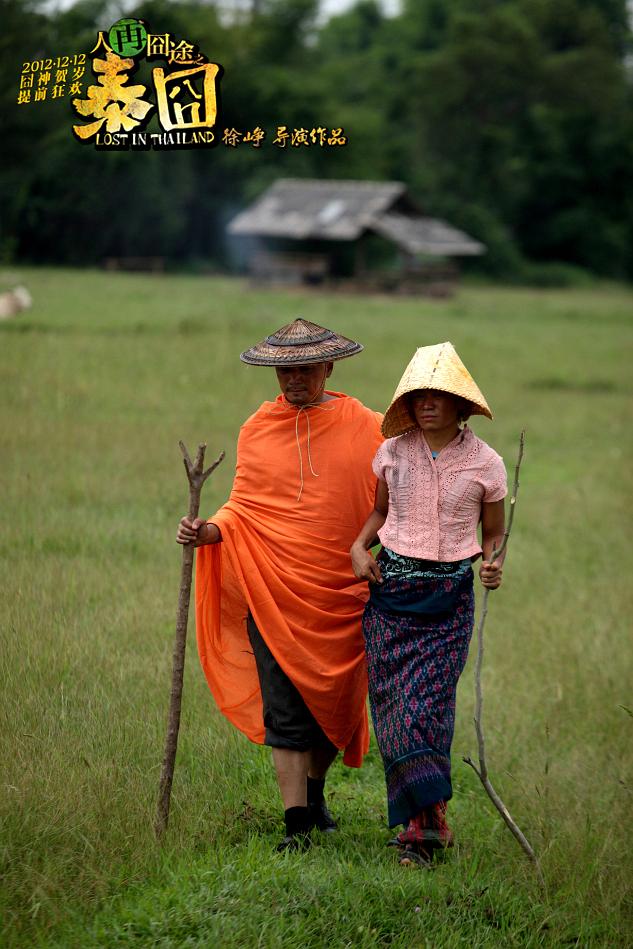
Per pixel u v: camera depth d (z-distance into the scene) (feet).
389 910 43.73
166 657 67.77
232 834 49.57
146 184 615.57
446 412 49.49
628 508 125.39
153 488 114.01
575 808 55.67
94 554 90.07
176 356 200.23
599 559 105.81
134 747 54.95
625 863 49.96
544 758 62.34
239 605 53.01
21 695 58.54
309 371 51.37
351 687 51.42
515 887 47.16
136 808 48.78
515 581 96.02
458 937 42.37
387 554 50.49
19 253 624.18
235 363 198.70
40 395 156.04
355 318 352.90
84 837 45.42
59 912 41.16
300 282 567.18
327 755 52.44
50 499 105.91
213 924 40.34
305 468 51.60
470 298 556.51
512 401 202.90
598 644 80.23
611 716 68.74
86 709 58.44
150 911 41.06
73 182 591.78
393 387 189.26
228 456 131.23
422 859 48.96
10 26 388.16
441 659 49.21
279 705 50.39
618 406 204.85
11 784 48.62
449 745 49.37
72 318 265.75
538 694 72.02
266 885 43.55
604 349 303.07
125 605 76.54
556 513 123.13
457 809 56.54
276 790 55.11
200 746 56.65
